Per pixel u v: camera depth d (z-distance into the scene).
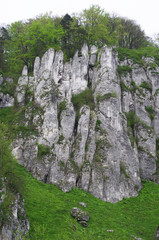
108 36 73.50
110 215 36.16
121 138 48.94
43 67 55.47
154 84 61.38
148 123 56.22
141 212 39.41
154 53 70.19
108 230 31.67
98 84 54.56
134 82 60.59
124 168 46.06
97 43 69.00
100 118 49.22
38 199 34.28
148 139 52.50
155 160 51.34
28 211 31.06
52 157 42.03
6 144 28.73
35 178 39.59
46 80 51.41
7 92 54.03
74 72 58.41
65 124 46.38
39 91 50.44
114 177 43.09
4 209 23.58
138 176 47.25
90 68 60.94
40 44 63.25
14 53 65.19
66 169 41.47
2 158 27.72
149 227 35.47
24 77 56.28
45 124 45.12
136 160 49.09
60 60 55.44
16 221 24.39
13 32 68.88
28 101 52.34
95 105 51.97
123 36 79.62
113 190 41.62
